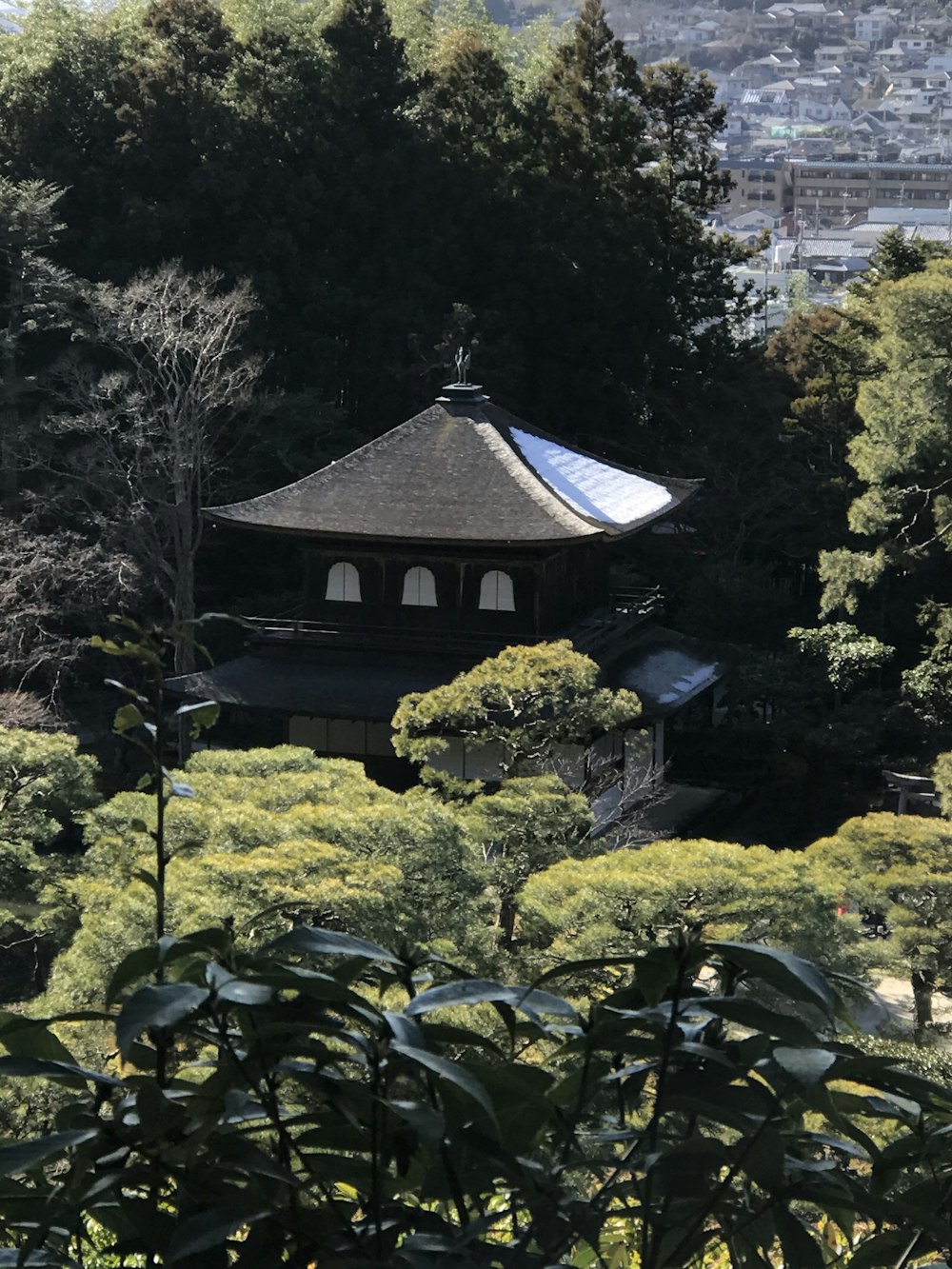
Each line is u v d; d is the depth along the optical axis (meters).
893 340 48.03
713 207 82.31
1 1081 17.03
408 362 72.19
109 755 55.75
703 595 62.38
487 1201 3.38
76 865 32.06
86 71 75.38
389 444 51.34
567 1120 3.01
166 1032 2.88
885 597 61.69
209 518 49.09
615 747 46.97
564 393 72.69
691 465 68.50
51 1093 17.16
